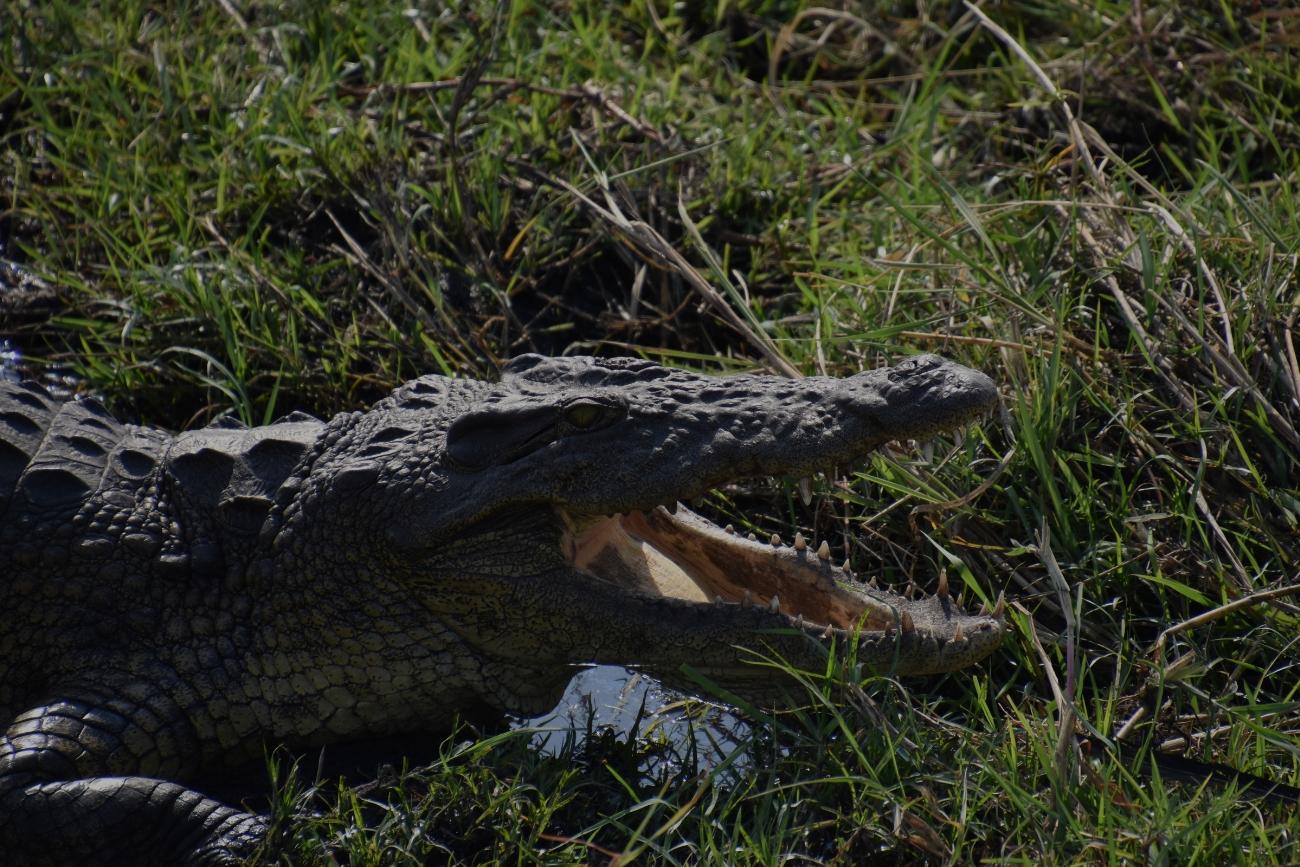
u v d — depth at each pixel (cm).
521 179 1235
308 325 1121
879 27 1482
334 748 823
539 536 773
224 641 801
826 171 1254
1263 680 834
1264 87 1282
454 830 732
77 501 821
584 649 789
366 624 793
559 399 767
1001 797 726
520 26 1402
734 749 800
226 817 730
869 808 726
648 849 735
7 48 1357
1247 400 947
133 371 1093
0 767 746
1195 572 878
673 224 1204
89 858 729
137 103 1338
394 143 1230
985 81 1398
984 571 904
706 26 1508
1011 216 1111
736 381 789
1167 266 995
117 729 773
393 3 1440
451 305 1158
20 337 1159
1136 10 1312
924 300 1069
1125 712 812
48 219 1223
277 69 1341
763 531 952
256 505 812
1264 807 714
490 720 843
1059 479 927
